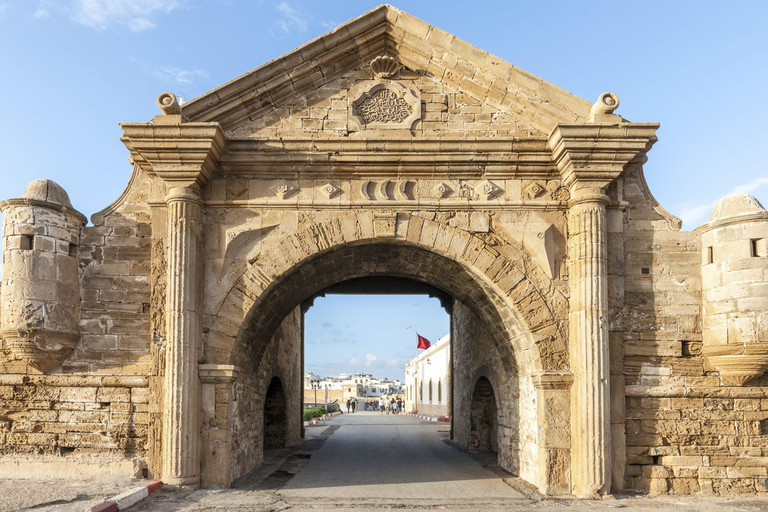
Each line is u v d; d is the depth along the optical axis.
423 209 10.48
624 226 10.51
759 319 9.61
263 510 8.42
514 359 11.89
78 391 10.16
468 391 17.02
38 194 10.02
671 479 9.85
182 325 9.76
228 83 10.30
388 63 10.75
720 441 9.97
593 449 9.55
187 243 9.95
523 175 10.60
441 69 10.78
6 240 9.91
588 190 10.14
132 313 10.35
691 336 10.23
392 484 10.81
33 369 10.22
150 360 10.20
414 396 51.34
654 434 9.96
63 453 10.07
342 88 10.83
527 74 10.39
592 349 9.73
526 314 10.19
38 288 9.77
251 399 12.20
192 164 9.98
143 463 9.88
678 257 10.44
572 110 10.42
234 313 10.16
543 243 10.38
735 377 10.02
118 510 8.03
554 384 9.93
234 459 10.68
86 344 10.28
